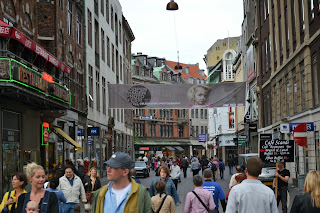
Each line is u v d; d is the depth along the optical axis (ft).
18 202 23.04
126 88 104.68
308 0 79.30
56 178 28.68
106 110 153.17
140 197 16.33
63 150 100.27
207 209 30.12
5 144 69.41
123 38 203.92
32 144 81.97
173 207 30.89
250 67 150.30
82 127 117.19
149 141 299.17
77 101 112.27
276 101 110.93
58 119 96.17
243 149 193.06
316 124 76.13
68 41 102.94
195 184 30.55
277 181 44.16
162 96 104.22
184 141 333.21
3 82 60.29
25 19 79.77
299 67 86.48
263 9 126.31
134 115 286.46
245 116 155.63
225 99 103.19
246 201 19.39
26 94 66.39
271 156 45.32
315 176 20.56
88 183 41.60
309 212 20.38
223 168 127.34
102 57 150.51
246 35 166.61
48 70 91.20
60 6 97.66
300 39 85.71
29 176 23.15
